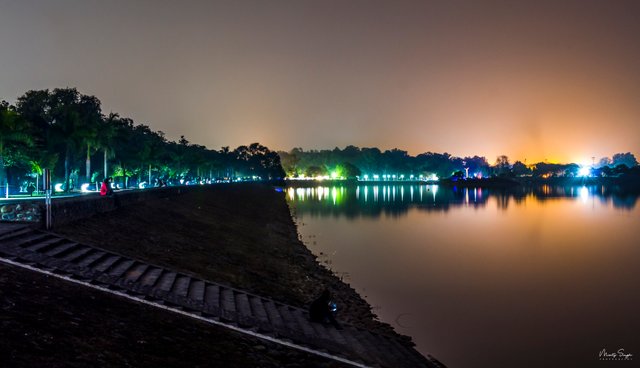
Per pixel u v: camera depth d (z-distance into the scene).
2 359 10.51
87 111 99.31
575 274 41.53
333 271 42.31
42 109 93.44
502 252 52.59
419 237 64.62
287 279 33.41
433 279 39.50
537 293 35.19
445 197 171.00
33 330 12.34
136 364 12.55
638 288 36.62
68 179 72.75
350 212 104.75
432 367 20.77
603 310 31.22
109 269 20.06
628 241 61.12
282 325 19.75
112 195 38.03
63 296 15.25
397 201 144.88
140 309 16.34
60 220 25.72
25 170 68.00
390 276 40.50
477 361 22.94
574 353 24.14
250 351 15.90
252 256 39.66
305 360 16.67
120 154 98.25
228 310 19.30
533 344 25.33
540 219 90.31
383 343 22.39
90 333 13.36
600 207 123.56
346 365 17.23
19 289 14.62
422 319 29.05
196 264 28.02
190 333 15.73
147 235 33.12
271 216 83.25
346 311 27.95
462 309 31.22
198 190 85.44
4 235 19.50
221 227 52.34
